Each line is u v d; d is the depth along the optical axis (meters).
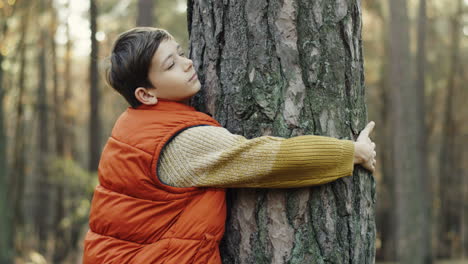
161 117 1.52
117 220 1.48
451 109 17.31
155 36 1.55
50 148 16.50
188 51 1.77
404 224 9.38
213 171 1.45
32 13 11.12
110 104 14.24
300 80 1.51
